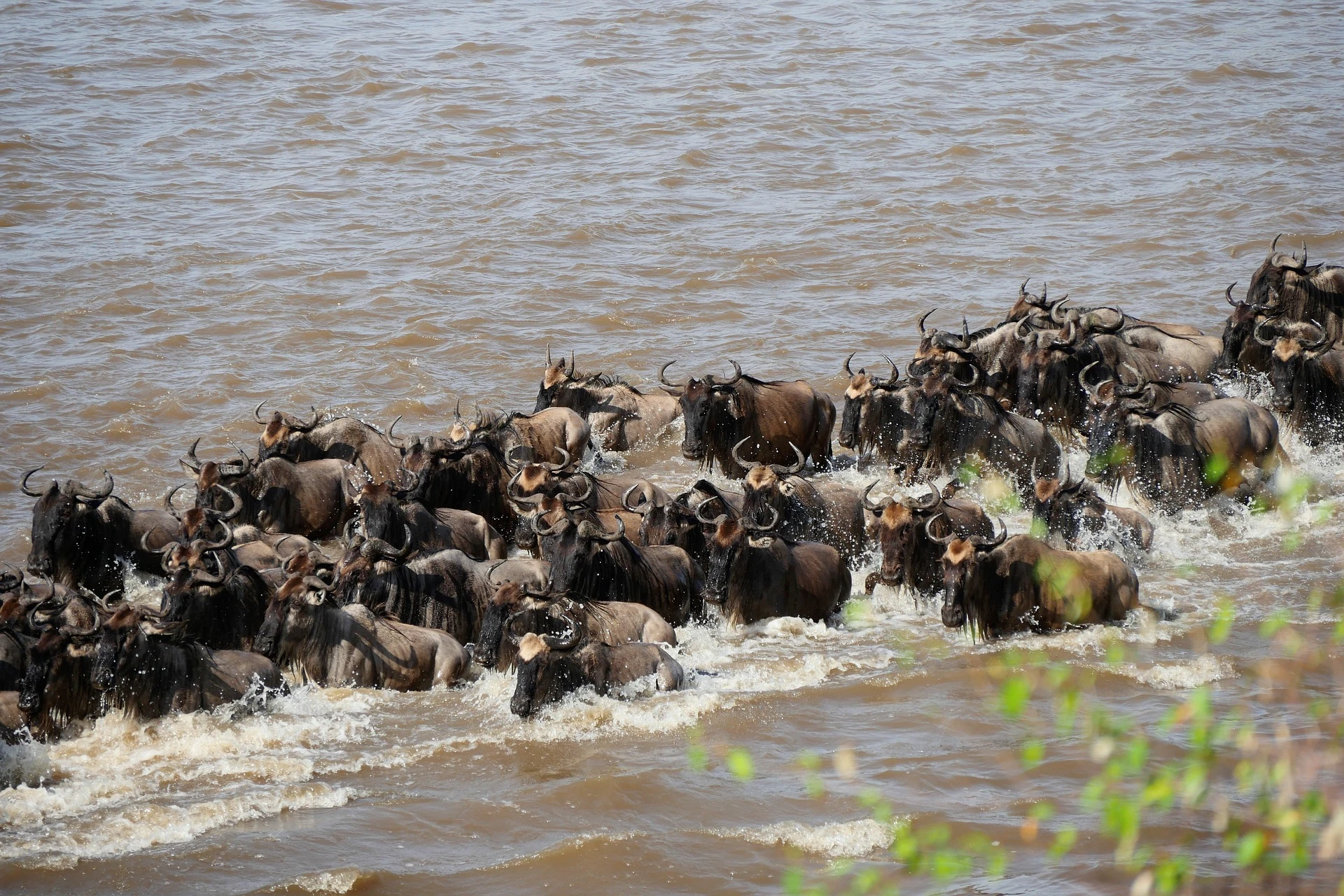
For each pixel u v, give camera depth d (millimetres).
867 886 40156
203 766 52812
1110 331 91438
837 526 73062
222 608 61500
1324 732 51438
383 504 69062
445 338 108188
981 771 51344
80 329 108875
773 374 101625
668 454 90188
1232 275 122250
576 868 45688
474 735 55312
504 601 59906
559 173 150250
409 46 198875
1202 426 78938
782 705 57406
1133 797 47625
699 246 130125
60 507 69188
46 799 50094
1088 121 170125
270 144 159250
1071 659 60969
